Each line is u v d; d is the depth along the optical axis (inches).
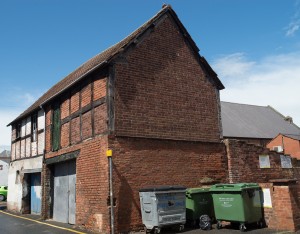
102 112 428.8
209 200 418.3
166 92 476.1
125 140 419.2
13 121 786.8
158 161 441.4
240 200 365.7
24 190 697.6
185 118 486.9
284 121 1545.3
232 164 507.5
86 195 438.9
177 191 384.5
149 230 380.8
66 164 535.8
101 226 398.0
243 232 356.5
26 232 438.0
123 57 443.5
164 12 504.1
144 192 387.9
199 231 377.7
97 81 450.9
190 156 475.5
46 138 600.7
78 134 482.9
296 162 599.5
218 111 532.7
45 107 620.4
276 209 370.0
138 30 514.0
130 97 437.7
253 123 1375.5
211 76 540.7
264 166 540.7
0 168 1985.7
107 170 398.9
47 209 568.1
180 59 507.2
